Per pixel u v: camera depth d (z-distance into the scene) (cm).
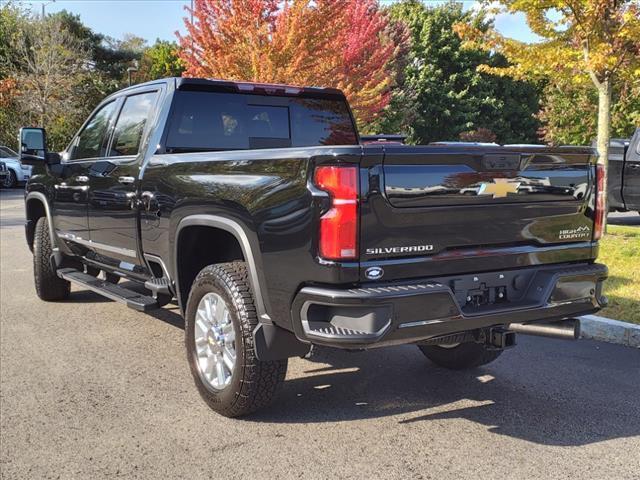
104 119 587
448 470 329
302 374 480
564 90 2250
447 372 484
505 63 3897
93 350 534
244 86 515
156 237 459
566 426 384
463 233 347
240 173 369
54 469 331
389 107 2817
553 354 525
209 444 360
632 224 1303
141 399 427
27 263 959
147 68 5541
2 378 466
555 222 384
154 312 665
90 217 566
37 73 3541
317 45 1521
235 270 386
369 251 320
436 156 330
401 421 392
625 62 1019
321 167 319
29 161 616
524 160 362
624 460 340
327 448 355
